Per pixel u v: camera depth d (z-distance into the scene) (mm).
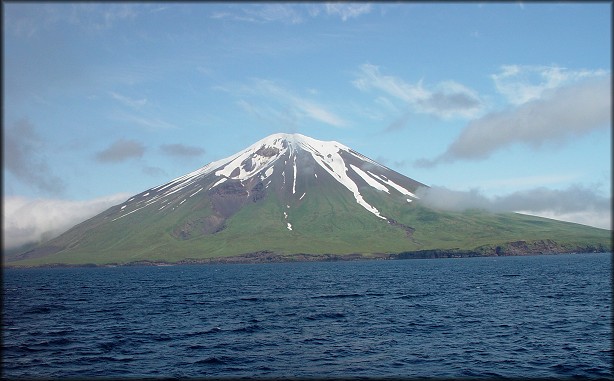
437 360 43000
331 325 61531
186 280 182375
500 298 90688
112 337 55688
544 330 55812
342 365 41688
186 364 42750
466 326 59344
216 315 72875
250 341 51969
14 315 77500
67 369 41781
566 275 153375
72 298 110062
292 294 108750
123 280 196750
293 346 49188
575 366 40500
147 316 73438
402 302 87000
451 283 132875
